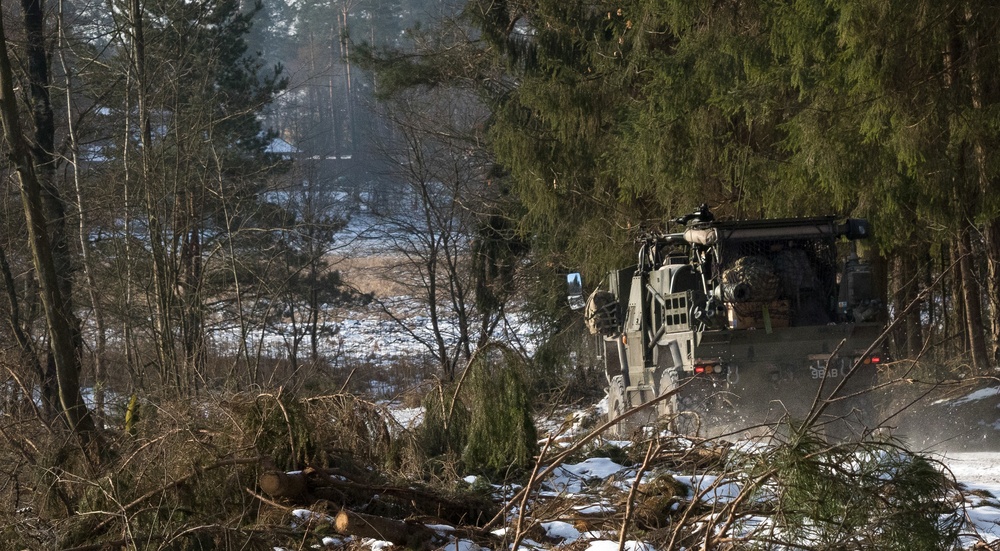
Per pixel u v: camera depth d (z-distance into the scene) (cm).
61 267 3806
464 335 6028
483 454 1822
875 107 2858
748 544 1120
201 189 4291
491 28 5453
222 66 6175
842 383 1146
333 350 6712
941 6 2727
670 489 1503
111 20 4275
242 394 1716
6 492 1786
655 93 3906
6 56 2198
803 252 2642
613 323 3256
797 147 3356
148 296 3734
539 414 3253
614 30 4569
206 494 1428
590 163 4803
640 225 4519
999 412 2391
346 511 1317
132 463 1565
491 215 5919
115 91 4519
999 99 2883
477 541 1370
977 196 2984
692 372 2503
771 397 2481
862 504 1073
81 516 1414
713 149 3931
